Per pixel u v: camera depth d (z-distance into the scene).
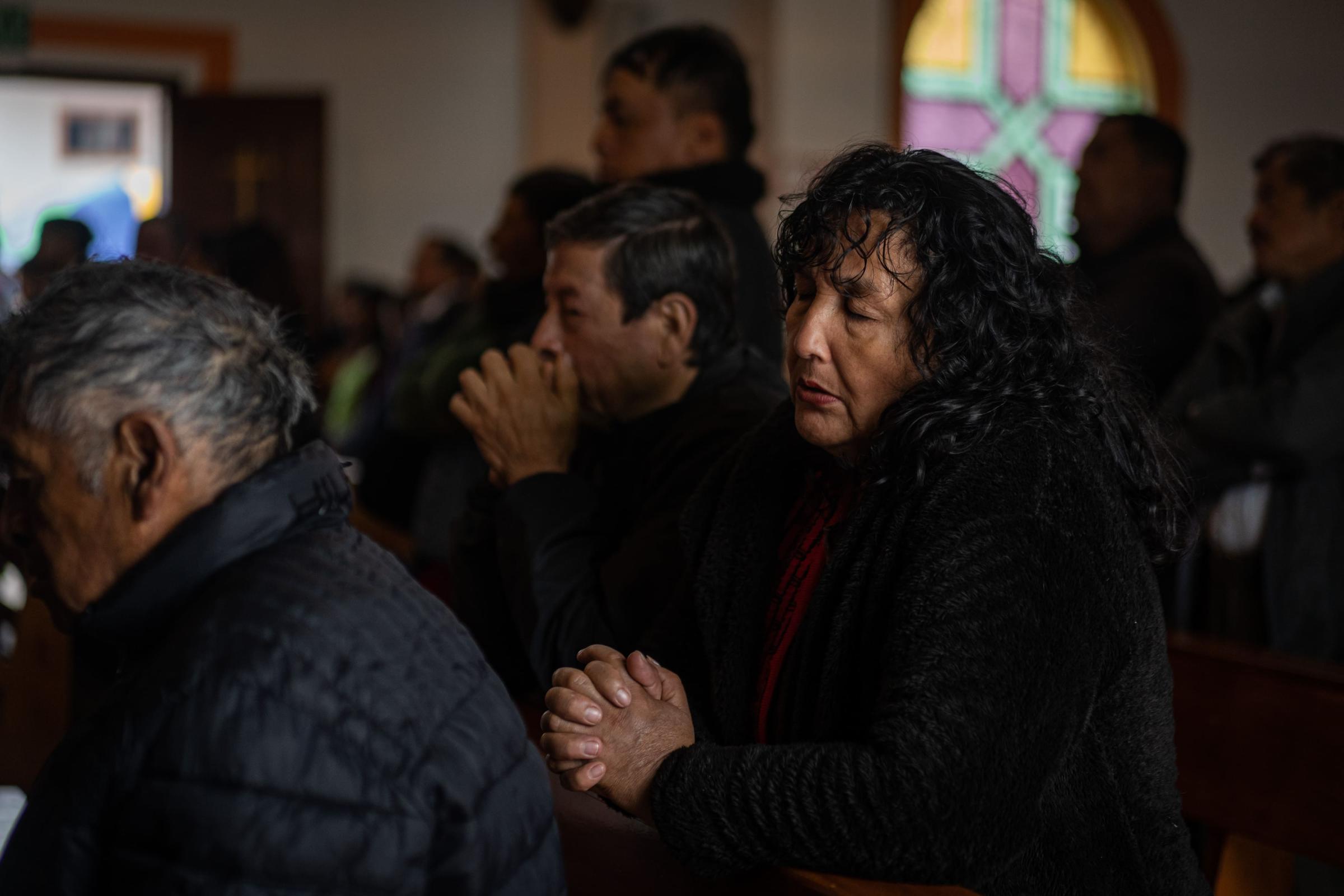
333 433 6.51
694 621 1.45
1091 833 1.20
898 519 1.17
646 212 1.78
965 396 1.17
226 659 0.92
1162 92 8.16
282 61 7.78
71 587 1.02
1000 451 1.15
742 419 1.70
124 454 0.98
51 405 0.97
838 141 7.50
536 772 1.07
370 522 3.15
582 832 1.35
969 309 1.18
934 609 1.09
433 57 8.06
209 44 7.57
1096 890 1.20
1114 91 8.29
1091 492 1.15
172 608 0.99
